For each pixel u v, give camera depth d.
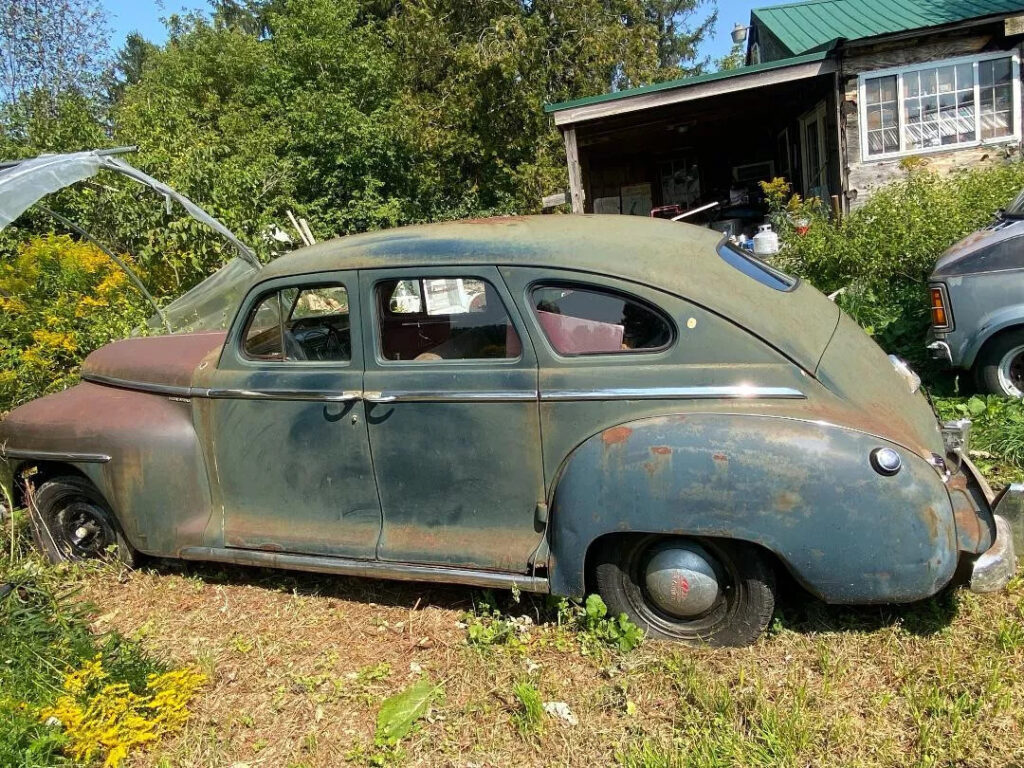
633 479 2.79
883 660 2.83
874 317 7.05
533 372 3.00
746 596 2.89
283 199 13.88
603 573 3.04
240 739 2.77
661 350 2.88
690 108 13.65
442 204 17.61
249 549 3.56
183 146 12.18
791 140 15.47
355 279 3.25
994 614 3.02
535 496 3.09
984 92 10.99
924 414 3.07
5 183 4.65
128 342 4.25
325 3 17.62
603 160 18.95
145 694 2.95
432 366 3.15
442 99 17.14
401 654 3.19
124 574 3.95
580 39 17.42
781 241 9.20
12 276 7.52
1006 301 5.04
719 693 2.67
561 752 2.56
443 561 3.21
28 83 20.28
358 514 3.38
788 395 2.77
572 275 2.97
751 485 2.67
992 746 2.37
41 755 2.56
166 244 8.77
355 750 2.65
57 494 4.03
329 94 15.88
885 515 2.60
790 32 13.31
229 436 3.54
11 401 5.79
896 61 11.15
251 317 3.49
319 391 3.30
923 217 7.59
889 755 2.38
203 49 21.47
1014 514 2.82
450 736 2.68
